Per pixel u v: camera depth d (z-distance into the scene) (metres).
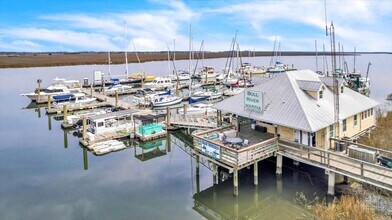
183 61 178.75
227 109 24.59
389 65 142.50
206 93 55.19
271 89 23.50
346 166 17.80
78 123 36.59
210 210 18.30
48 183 22.17
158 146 32.09
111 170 24.77
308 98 21.81
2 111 48.00
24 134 35.44
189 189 21.03
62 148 30.42
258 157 19.69
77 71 110.38
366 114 25.70
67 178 23.06
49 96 47.56
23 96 58.25
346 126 23.03
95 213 17.75
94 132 32.78
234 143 20.75
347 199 15.76
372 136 24.86
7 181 22.50
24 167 25.33
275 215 17.61
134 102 50.75
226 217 17.59
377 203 16.42
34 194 20.36
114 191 20.80
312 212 16.84
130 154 29.03
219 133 23.30
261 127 23.66
